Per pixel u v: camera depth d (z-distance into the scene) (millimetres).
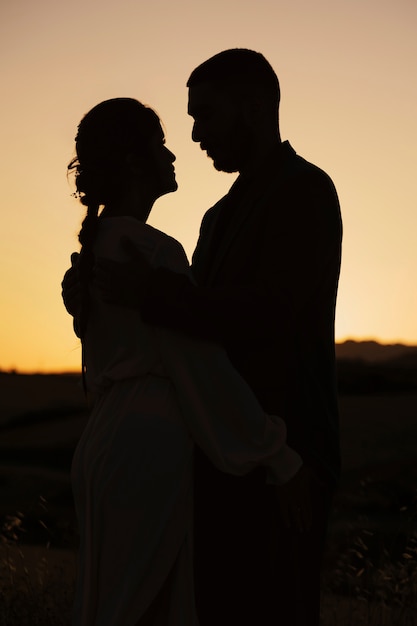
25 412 25047
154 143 3285
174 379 3078
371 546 6590
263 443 3098
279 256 3223
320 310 3373
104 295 3098
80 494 3145
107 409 3127
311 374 3373
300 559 3316
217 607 3201
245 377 3256
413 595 5625
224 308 3025
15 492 13586
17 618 5188
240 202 3520
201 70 3500
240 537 3201
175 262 3158
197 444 3184
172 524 3061
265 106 3492
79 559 3166
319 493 3348
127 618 2984
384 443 17984
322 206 3312
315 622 3389
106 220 3232
